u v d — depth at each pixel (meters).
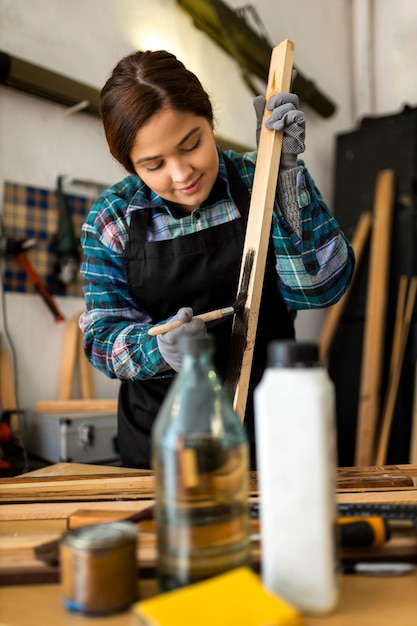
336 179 3.53
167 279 1.38
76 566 0.51
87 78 2.53
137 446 1.42
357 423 3.17
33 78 2.23
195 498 0.53
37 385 2.34
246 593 0.46
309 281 1.28
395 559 0.62
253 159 1.43
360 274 3.29
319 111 3.61
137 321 1.46
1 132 2.26
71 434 2.04
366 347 3.12
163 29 2.85
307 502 0.49
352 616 0.50
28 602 0.55
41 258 2.38
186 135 1.05
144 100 1.02
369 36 3.91
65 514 0.80
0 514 0.81
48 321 2.39
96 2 2.57
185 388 0.56
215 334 1.39
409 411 3.01
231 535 0.53
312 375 0.50
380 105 3.91
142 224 1.39
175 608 0.43
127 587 0.52
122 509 0.80
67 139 2.46
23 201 2.32
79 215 2.50
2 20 2.24
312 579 0.49
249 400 1.37
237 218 1.38
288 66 1.12
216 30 3.02
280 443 0.50
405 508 0.72
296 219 1.18
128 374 1.23
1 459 1.98
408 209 3.19
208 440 0.54
